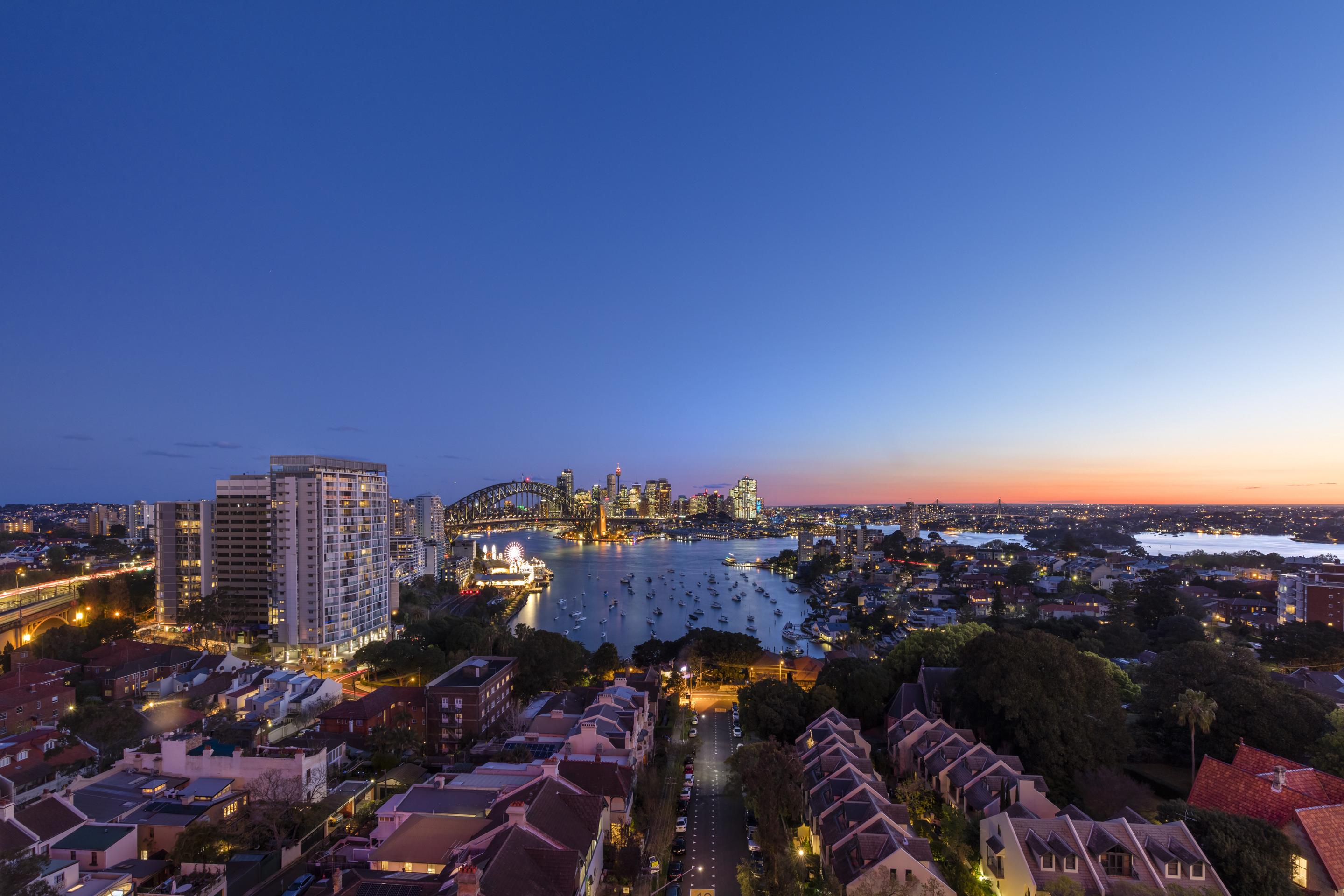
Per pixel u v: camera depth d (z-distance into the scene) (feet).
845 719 309.22
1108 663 348.79
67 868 187.52
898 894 169.68
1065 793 245.65
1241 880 161.68
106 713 311.27
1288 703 253.03
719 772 307.78
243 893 204.33
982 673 275.39
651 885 207.21
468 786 236.43
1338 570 578.66
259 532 616.39
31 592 648.38
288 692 377.30
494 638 520.01
